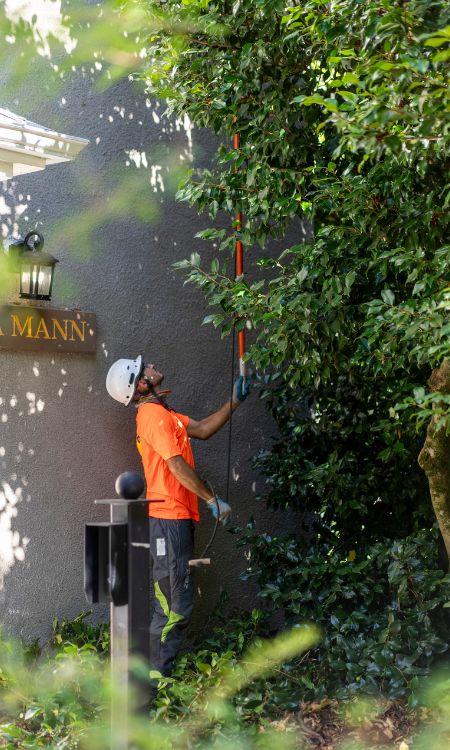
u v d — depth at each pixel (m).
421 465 4.23
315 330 4.23
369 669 4.54
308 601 5.20
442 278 3.62
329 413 5.55
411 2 2.69
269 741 4.15
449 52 2.23
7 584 4.84
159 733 3.99
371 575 5.20
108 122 5.37
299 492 5.57
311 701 4.63
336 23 3.35
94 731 4.01
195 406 5.81
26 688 4.50
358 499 5.44
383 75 2.62
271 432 6.26
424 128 2.50
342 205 3.90
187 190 4.49
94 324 5.23
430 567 4.87
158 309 5.62
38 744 4.06
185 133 5.80
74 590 5.14
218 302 4.39
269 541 5.36
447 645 4.58
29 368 4.97
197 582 5.75
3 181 4.86
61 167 5.12
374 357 4.12
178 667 4.82
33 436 4.98
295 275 4.31
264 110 4.13
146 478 4.99
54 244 5.08
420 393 3.12
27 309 4.88
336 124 2.49
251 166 4.23
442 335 3.19
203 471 5.85
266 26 4.00
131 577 2.92
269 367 6.16
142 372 5.02
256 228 4.63
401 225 3.83
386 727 4.32
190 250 5.81
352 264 4.05
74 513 5.15
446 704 4.18
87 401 5.23
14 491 4.88
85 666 4.55
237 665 4.70
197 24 3.75
